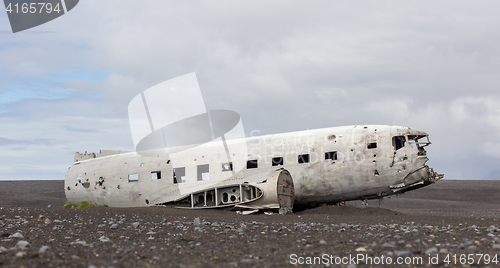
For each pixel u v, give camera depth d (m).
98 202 25.11
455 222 13.58
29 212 16.39
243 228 11.24
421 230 10.88
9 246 7.83
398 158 18.94
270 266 6.19
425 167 18.80
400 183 18.91
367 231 10.74
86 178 25.67
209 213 18.45
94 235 9.98
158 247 7.99
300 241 8.70
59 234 10.01
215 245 8.24
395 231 10.58
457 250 7.41
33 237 9.23
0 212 16.31
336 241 8.62
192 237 9.55
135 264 6.27
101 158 26.38
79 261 6.31
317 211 18.91
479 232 10.34
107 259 6.62
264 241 8.80
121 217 15.32
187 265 6.24
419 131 19.28
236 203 19.44
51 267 5.72
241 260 6.50
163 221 14.06
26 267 5.60
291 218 15.88
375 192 19.47
